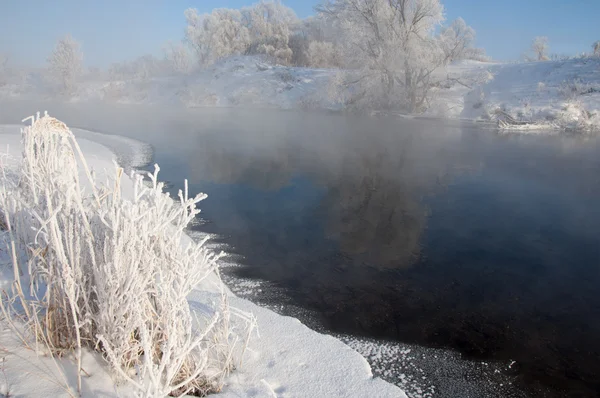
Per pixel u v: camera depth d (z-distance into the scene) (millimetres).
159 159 12633
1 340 2510
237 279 4984
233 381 2592
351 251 6047
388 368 3389
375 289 4906
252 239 6340
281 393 2561
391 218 7652
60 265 2445
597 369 3568
